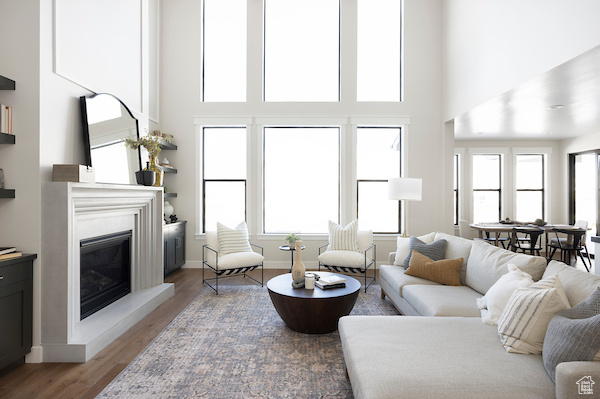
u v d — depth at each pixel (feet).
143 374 7.07
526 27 10.62
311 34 17.80
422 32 17.49
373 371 4.83
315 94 17.84
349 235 14.84
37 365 7.49
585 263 19.15
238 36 17.80
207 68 17.84
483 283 8.54
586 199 21.31
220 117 17.44
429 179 17.56
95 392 6.42
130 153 11.94
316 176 18.11
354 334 6.15
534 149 22.67
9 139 7.51
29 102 7.72
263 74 17.58
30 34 7.73
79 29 9.34
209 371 7.19
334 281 9.63
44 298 7.71
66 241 7.74
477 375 4.69
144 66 13.35
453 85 16.07
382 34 17.88
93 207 9.23
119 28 11.57
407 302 9.45
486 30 13.07
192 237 17.51
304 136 18.07
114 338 8.82
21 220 7.68
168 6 17.48
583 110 14.58
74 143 9.06
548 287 5.70
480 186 22.86
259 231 17.54
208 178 18.03
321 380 6.83
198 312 10.89
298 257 10.02
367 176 18.12
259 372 7.14
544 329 5.26
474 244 9.81
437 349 5.48
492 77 12.66
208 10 17.78
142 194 11.54
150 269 12.52
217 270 13.05
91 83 9.91
